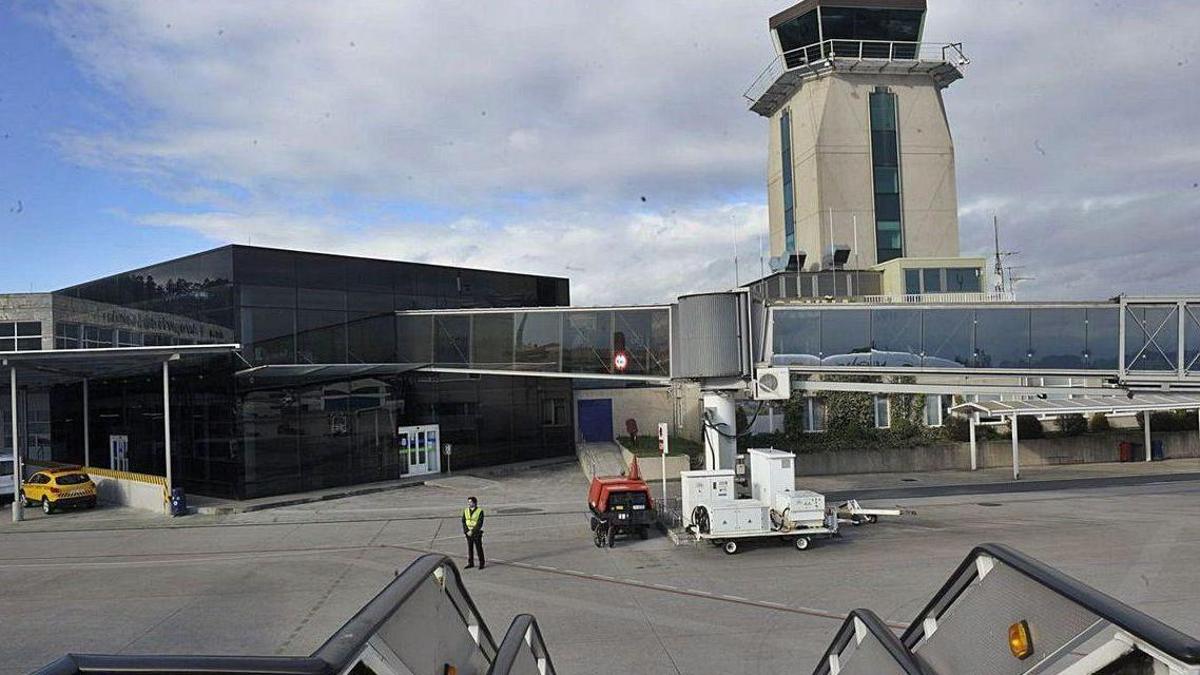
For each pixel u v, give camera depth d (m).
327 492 32.34
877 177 47.81
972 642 4.32
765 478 21.47
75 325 41.28
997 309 23.98
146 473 35.50
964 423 40.94
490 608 15.20
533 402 42.88
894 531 22.31
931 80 48.66
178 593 17.11
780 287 42.81
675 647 12.69
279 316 31.83
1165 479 33.53
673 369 25.03
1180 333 23.67
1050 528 22.19
